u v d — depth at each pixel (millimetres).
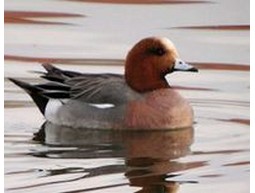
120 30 21219
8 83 18719
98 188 13758
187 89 18641
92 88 17469
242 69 19453
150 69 17375
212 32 21203
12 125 16812
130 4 22312
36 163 14836
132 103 17172
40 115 17484
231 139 16234
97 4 22297
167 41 17484
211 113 17594
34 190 13617
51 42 20641
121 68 19484
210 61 19859
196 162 15039
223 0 22062
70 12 21984
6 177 14148
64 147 15773
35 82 18891
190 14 21844
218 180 14250
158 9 22203
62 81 17672
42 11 21922
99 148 15805
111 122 17109
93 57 19984
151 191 13781
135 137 16625
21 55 20000
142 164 14891
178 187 13930
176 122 17062
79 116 17234
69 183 13938
